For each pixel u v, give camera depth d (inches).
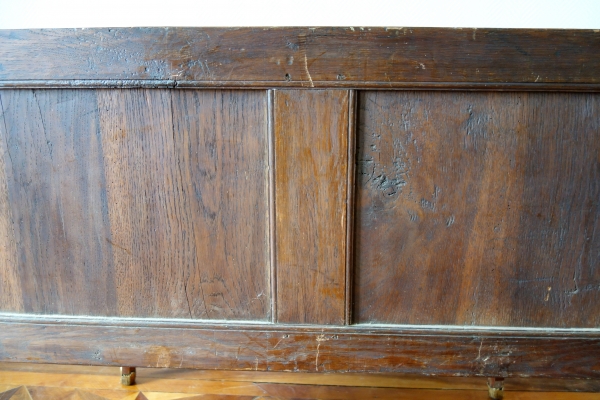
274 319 31.9
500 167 29.2
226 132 29.6
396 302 31.6
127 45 28.5
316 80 28.3
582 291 30.9
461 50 27.7
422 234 30.5
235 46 28.2
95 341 32.7
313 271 31.0
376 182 29.9
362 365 32.1
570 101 28.3
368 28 27.7
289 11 42.4
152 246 31.5
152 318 32.5
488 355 31.6
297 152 29.3
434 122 28.9
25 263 32.2
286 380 40.0
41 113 30.0
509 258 30.5
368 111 29.0
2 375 39.8
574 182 29.3
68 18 42.6
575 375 31.7
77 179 30.7
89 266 32.1
